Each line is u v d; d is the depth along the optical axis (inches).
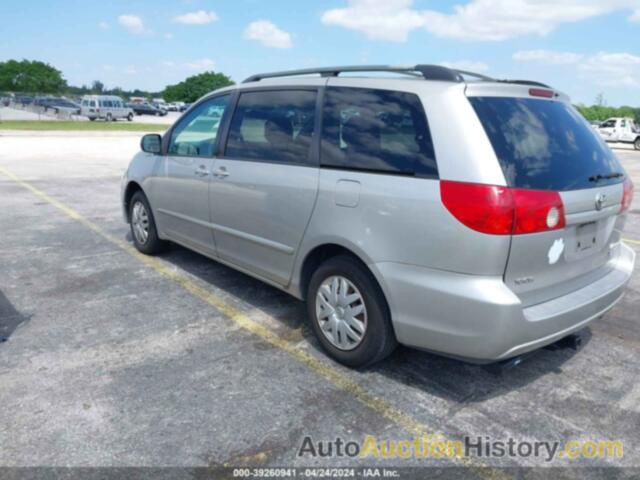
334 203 124.3
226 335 148.6
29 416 108.9
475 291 102.7
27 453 98.1
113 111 1785.2
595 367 135.0
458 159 104.5
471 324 104.4
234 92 165.3
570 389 124.3
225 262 171.5
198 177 171.9
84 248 231.6
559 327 111.7
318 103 134.9
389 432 107.2
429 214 106.8
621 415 114.4
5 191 376.2
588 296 118.6
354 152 123.3
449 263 105.5
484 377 129.0
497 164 102.1
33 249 228.5
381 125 119.4
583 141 122.4
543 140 112.8
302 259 136.5
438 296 107.3
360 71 131.0
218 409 113.2
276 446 102.1
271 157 145.3
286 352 139.2
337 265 127.3
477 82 113.0
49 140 910.4
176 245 236.8
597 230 121.8
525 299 108.8
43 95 2901.1
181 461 97.3
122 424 107.2
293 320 159.5
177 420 109.0
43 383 121.4
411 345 116.7
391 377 127.7
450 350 109.7
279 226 141.2
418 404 116.9
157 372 127.7
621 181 127.5
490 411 115.0
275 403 115.9
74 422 107.4
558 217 106.3
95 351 137.3
